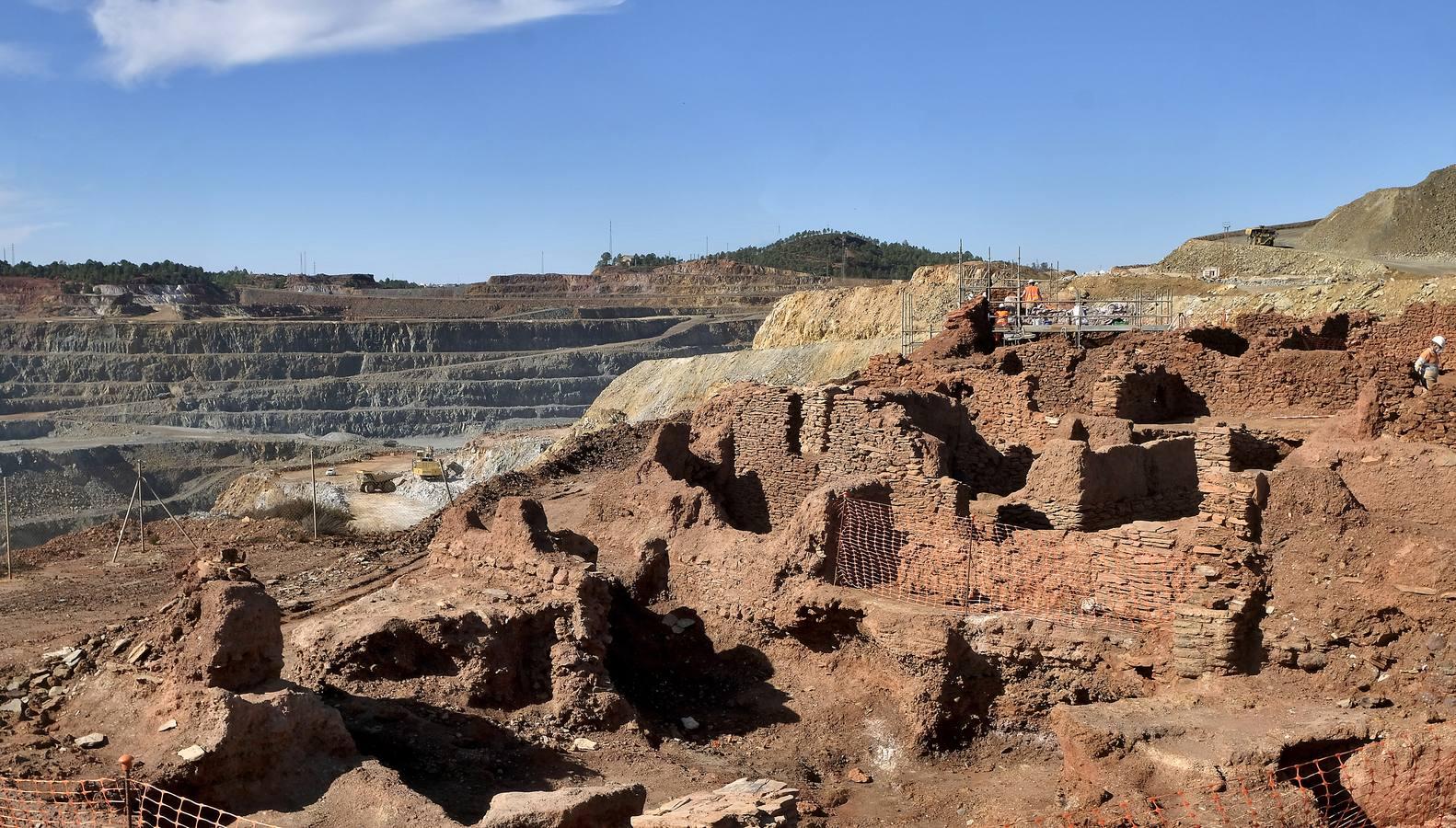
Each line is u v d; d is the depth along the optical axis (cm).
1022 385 2866
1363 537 1562
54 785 1225
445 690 1633
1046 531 1803
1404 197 9681
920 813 1538
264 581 2814
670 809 1191
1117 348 3238
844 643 1870
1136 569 1662
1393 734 1359
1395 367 2795
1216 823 1303
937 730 1688
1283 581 1580
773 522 2612
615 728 1666
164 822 1166
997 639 1709
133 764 1234
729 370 7688
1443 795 1301
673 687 1912
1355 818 1334
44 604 2611
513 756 1506
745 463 2675
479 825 1120
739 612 1992
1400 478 1978
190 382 15738
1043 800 1502
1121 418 2808
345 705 1538
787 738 1756
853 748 1716
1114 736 1423
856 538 1948
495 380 16800
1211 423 2820
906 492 2045
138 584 2877
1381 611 1505
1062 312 3969
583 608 1744
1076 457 1923
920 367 3331
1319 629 1528
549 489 3516
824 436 2519
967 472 2644
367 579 2695
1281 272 7781
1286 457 2306
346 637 1652
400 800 1219
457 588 1856
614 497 2444
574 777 1480
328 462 8125
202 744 1233
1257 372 3016
